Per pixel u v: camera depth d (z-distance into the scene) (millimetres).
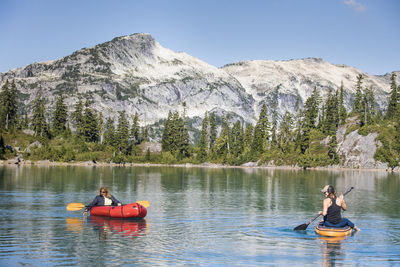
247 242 16766
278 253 15070
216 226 20312
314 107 147250
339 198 18812
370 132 128250
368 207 29094
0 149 119938
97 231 18750
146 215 23641
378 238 17656
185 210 25922
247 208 27297
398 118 134375
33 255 14469
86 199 30953
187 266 13336
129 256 14438
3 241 16562
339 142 134375
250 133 162250
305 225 19297
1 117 142125
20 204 27625
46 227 19609
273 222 21641
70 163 126625
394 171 115312
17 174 63562
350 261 14102
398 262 14031
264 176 73812
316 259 14312
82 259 13992
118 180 54594
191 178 63250
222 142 153500
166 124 162250
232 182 54938
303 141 134375
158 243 16453
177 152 155125
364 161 123500
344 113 146125
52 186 42062
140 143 169875
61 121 152625
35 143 133375
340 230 18109
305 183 55000
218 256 14586
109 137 152000
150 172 83000
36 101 146750
